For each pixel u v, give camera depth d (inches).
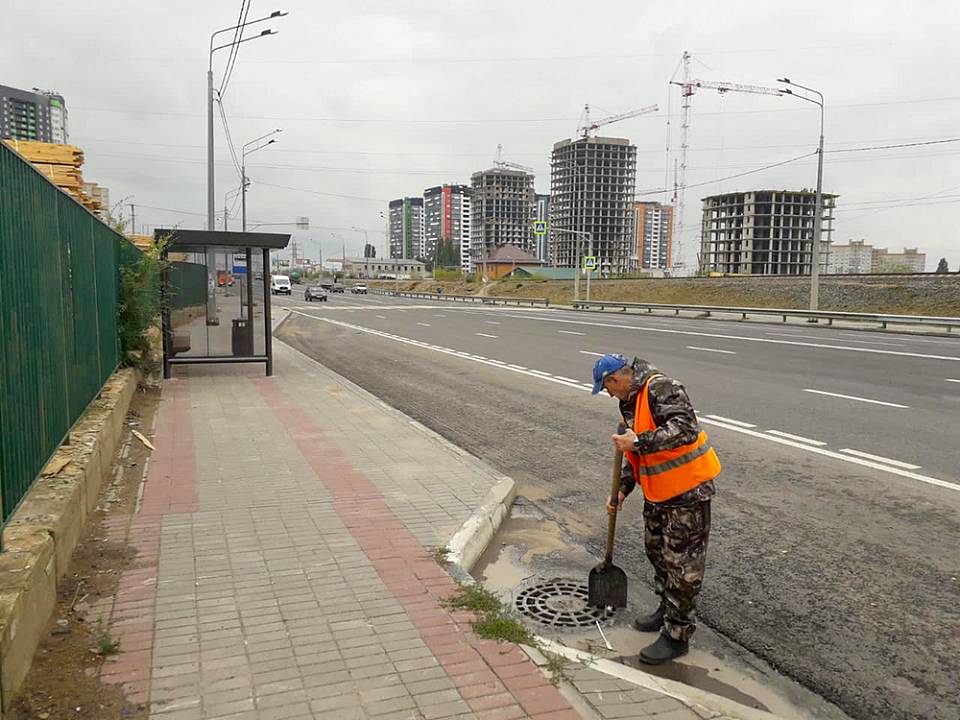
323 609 158.6
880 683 141.3
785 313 1307.8
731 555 204.7
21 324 173.8
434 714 120.5
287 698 124.6
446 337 984.9
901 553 203.8
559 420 403.5
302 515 222.8
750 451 320.8
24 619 128.4
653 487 149.3
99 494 236.5
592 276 4192.9
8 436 156.0
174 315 530.9
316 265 7780.5
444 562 186.1
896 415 398.9
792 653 152.9
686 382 526.6
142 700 123.4
